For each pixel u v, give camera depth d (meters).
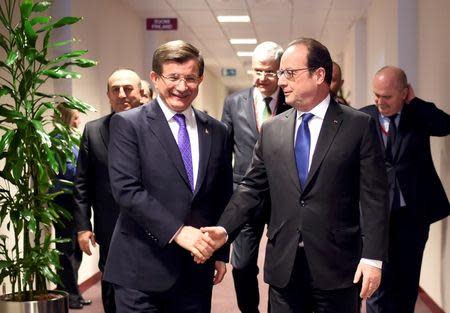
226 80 19.02
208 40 11.20
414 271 3.77
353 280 2.43
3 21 3.55
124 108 3.72
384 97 3.64
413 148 3.74
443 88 4.58
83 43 6.23
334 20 9.27
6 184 4.33
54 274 3.54
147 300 2.45
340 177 2.42
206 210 2.53
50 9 5.76
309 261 2.42
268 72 3.72
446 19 4.48
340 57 12.60
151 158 2.44
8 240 4.40
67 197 4.75
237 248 3.93
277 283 2.48
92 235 3.50
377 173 2.42
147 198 2.38
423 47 5.43
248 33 10.43
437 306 4.88
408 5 5.86
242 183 2.63
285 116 2.55
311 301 2.52
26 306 3.41
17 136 3.37
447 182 4.50
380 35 7.40
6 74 4.47
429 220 3.78
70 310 5.14
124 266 2.46
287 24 9.59
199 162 2.48
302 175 2.46
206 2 7.99
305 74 2.43
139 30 8.98
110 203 3.43
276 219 2.50
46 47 3.50
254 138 3.83
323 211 2.42
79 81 6.07
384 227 2.40
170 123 2.50
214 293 5.80
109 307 3.65
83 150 3.48
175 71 2.38
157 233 2.36
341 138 2.43
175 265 2.44
